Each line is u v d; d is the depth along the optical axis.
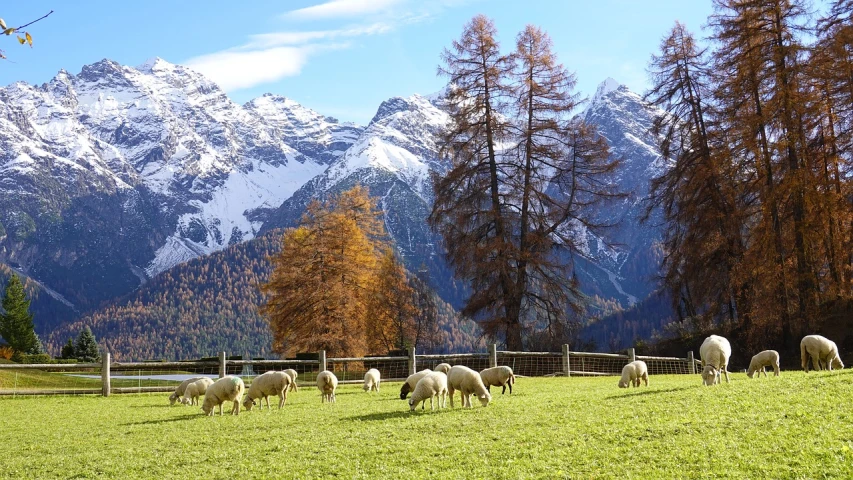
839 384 14.20
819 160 35.59
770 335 35.72
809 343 19.27
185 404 21.08
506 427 13.14
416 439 12.75
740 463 9.83
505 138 43.19
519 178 42.94
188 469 11.88
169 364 26.17
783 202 35.06
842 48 34.09
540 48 44.03
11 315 84.69
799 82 35.62
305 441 13.25
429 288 70.38
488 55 43.75
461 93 43.09
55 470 12.45
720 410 12.87
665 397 15.13
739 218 38.16
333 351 47.41
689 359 33.12
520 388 21.81
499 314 40.84
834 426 10.93
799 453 9.93
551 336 40.94
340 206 52.47
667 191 43.19
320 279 49.19
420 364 30.50
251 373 39.44
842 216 34.72
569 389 20.33
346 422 15.05
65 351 87.00
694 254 39.72
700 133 42.28
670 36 43.91
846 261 35.75
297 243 51.34
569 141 43.91
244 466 11.77
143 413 19.14
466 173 42.91
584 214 43.50
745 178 39.25
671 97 43.56
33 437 15.91
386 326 55.22
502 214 41.44
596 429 12.27
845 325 34.69
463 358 31.56
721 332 41.59
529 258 40.41
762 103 37.34
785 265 34.34
